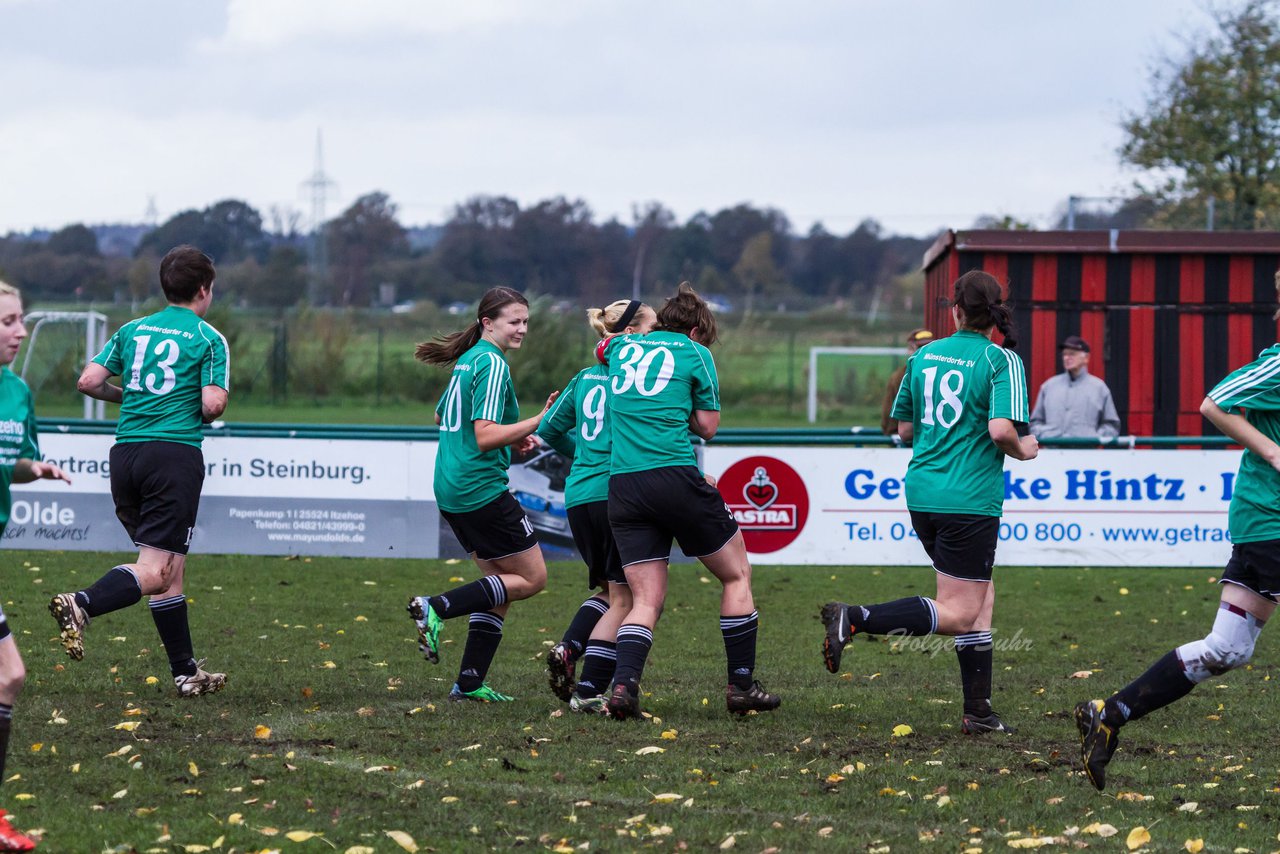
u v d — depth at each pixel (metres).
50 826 10.82
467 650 16.73
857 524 28.12
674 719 15.75
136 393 16.11
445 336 17.11
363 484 28.73
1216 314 38.97
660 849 10.69
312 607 24.02
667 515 15.49
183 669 16.36
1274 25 73.94
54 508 28.80
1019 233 38.34
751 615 15.97
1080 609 25.38
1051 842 10.98
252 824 11.05
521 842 10.79
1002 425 14.72
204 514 28.91
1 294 10.70
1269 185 73.00
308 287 194.88
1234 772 13.55
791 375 89.44
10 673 10.84
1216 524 28.12
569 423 17.28
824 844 10.87
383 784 12.38
